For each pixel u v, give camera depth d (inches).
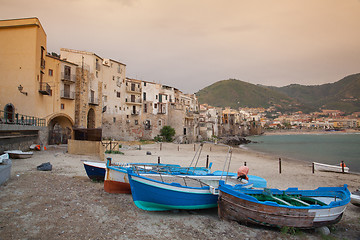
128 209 385.4
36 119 1077.8
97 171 534.0
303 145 2940.5
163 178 454.9
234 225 342.6
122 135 2063.2
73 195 426.0
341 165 968.9
